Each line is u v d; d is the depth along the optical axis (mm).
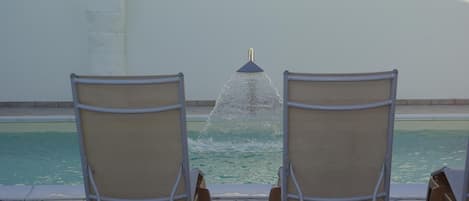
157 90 3291
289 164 3420
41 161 7219
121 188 3473
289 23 10164
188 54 10258
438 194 3709
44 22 10102
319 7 10125
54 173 6711
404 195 4363
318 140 3346
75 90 3322
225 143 7742
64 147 7895
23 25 10117
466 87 10234
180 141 3387
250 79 8164
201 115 8812
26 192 4465
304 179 3434
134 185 3459
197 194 3805
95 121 3355
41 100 10258
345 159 3373
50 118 8758
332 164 3385
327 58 10227
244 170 6605
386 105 3291
